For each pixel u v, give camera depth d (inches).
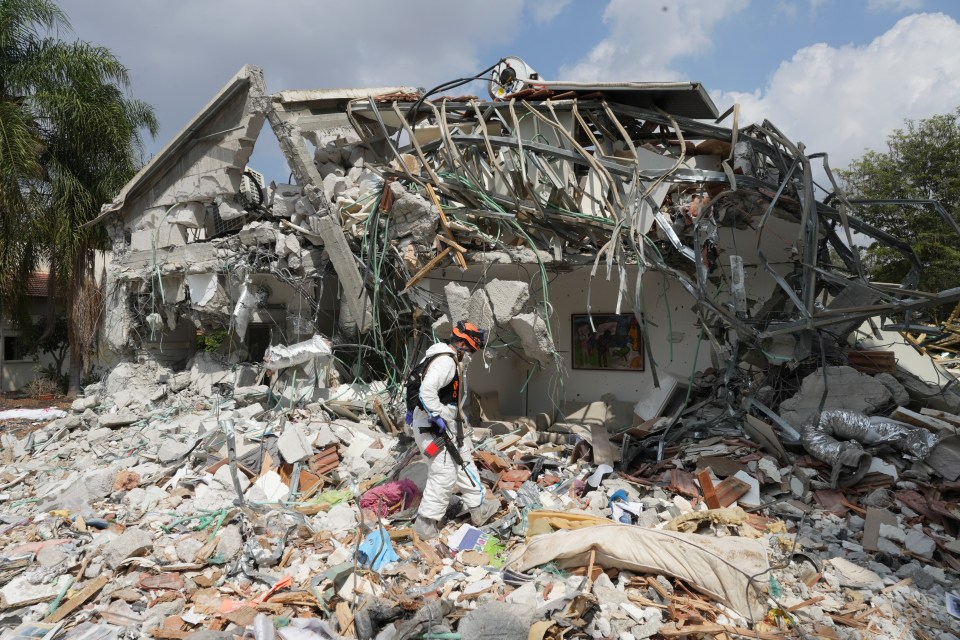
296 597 159.8
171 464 268.2
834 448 235.6
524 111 327.9
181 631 146.7
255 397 341.7
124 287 444.8
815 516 214.2
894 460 236.5
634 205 276.1
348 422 298.4
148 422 353.4
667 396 321.4
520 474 248.8
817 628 149.3
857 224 294.5
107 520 216.2
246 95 353.7
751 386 299.9
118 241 458.0
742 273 266.8
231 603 160.6
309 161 341.1
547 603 147.9
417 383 196.1
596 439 275.7
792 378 293.6
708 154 337.7
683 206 299.3
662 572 163.9
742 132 305.7
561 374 354.0
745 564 159.9
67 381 749.9
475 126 343.9
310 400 332.8
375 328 329.7
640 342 362.6
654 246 287.4
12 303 661.3
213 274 381.4
